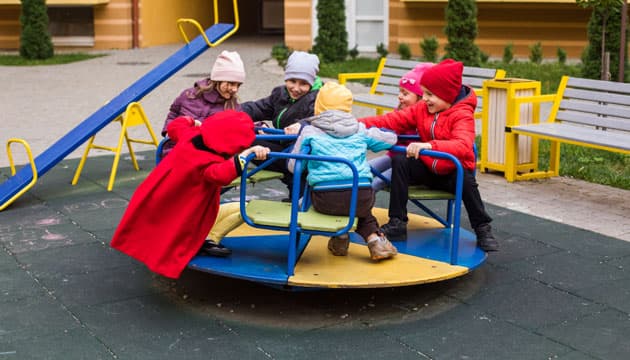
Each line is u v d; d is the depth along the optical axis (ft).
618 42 43.42
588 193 24.75
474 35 50.72
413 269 15.67
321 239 17.62
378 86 32.53
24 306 15.44
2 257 18.26
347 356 13.42
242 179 15.15
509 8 62.28
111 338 14.07
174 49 71.67
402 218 17.75
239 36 86.58
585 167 27.45
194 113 19.99
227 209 16.58
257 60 61.87
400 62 31.86
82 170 26.94
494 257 18.54
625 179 25.86
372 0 67.10
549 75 49.16
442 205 22.85
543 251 19.02
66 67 58.29
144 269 17.58
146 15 73.61
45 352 13.50
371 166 18.40
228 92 19.95
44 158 23.43
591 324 14.84
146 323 14.74
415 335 14.30
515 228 20.84
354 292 16.37
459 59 50.62
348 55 65.16
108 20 70.95
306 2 67.46
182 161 14.93
